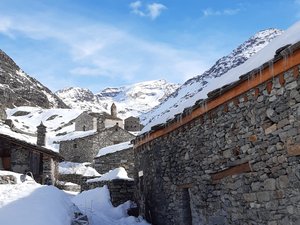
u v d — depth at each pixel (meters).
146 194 13.93
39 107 104.06
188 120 10.30
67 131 73.31
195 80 165.12
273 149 7.03
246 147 7.85
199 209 10.00
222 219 8.84
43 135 22.53
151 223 13.38
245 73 7.57
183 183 10.87
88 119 45.88
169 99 159.88
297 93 6.40
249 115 7.74
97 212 14.47
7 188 9.73
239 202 8.15
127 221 13.89
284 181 6.74
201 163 9.80
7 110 94.50
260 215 7.42
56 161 21.62
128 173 24.75
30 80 117.94
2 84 102.88
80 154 34.50
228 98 8.38
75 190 23.55
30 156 18.02
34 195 8.75
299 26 7.09
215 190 9.16
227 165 8.57
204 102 9.28
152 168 13.20
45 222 7.10
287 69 6.58
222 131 8.76
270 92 7.08
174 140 11.44
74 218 9.36
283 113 6.74
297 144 6.39
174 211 11.49
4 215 7.22
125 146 25.92
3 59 114.44
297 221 6.42
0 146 17.42
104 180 17.09
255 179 7.59
